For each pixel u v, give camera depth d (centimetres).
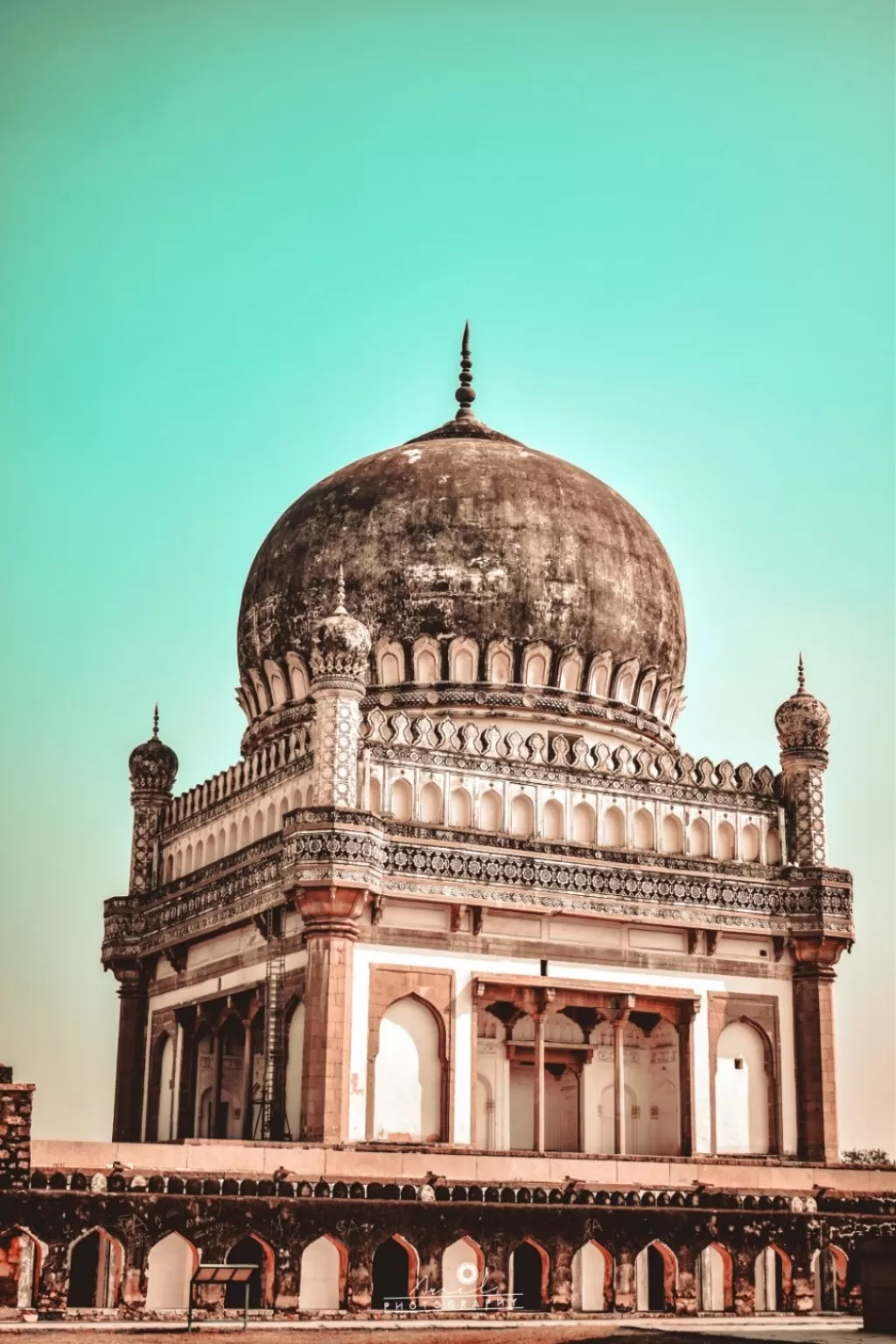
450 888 4819
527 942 4944
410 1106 4712
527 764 5047
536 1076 4862
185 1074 5469
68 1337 3288
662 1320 4062
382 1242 3966
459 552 5475
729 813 5325
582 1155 4669
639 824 5184
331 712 4728
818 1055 5219
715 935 5184
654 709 5759
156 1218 3775
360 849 4625
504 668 5450
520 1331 3594
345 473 5788
